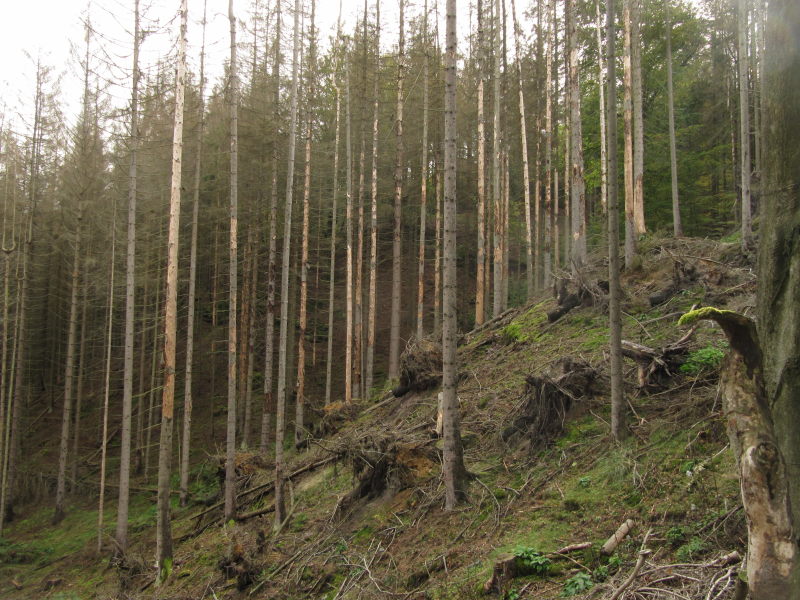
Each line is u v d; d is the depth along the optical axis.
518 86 24.67
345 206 27.64
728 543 5.36
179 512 18.44
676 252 12.73
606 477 7.25
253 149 20.48
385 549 8.55
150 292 25.30
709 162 22.84
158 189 22.59
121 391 29.16
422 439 10.76
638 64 17.47
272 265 18.25
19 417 25.75
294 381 26.09
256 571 10.12
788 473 2.08
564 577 5.99
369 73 23.97
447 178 8.57
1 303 25.33
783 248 2.20
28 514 23.11
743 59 12.86
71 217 25.09
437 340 17.19
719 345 8.59
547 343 12.77
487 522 7.71
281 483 12.02
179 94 13.48
